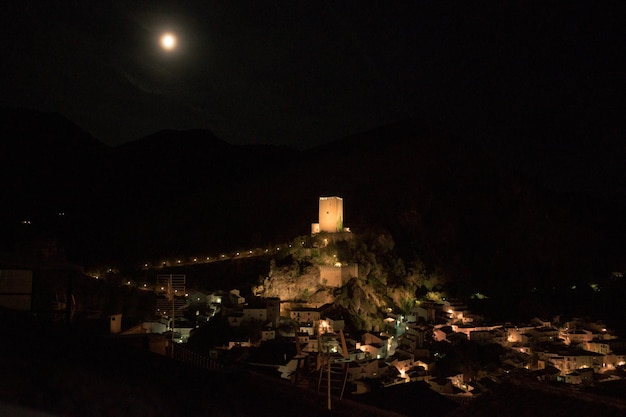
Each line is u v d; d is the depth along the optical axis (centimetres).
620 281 13238
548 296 12731
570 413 1244
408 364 7225
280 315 8075
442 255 13700
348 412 1597
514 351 8444
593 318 10944
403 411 3278
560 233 16562
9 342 578
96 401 503
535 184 18725
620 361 8069
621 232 17975
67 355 644
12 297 1831
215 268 10275
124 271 10144
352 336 7688
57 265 1872
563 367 7819
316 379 3212
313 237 10169
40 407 455
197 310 7844
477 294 12438
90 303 5691
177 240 13838
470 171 16962
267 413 845
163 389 631
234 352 6178
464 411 1374
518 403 1341
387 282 10319
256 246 12244
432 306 10219
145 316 6431
